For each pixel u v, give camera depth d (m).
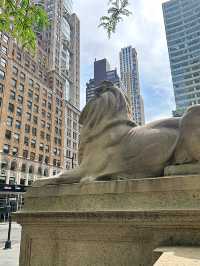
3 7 3.52
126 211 2.75
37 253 3.27
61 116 58.91
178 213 2.49
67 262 3.05
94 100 4.17
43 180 3.64
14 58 46.16
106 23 4.16
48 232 3.24
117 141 3.59
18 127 44.44
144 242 2.68
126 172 3.35
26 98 47.44
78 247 3.03
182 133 3.15
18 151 43.56
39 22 3.65
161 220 2.57
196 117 3.07
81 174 3.57
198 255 1.93
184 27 46.59
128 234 2.75
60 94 60.06
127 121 3.79
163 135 3.32
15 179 41.91
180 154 3.16
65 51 76.38
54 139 54.75
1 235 17.75
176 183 2.72
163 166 3.21
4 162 40.38
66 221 3.09
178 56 46.62
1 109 41.25
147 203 2.81
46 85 54.97
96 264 2.87
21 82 46.72
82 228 3.01
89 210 3.11
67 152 60.53
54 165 53.44
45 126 52.19
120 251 2.78
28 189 3.72
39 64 55.91
